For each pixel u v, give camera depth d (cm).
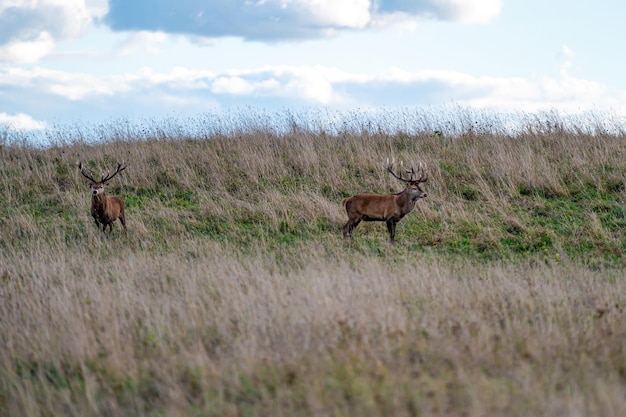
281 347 2672
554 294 3384
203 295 3425
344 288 3309
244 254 4762
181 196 6259
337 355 2575
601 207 5538
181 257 4606
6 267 4216
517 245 4938
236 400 2377
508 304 3294
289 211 5672
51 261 4244
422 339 2739
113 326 2950
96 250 4962
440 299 3297
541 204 5634
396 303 3219
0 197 6306
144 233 5344
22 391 2455
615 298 3450
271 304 3091
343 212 5606
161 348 2752
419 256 4616
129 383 2527
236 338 2828
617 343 2767
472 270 4091
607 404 2162
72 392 2541
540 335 2770
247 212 5712
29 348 2848
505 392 2264
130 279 3794
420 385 2356
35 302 3409
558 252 4759
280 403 2283
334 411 2211
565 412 2123
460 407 2214
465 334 2750
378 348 2627
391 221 5119
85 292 3525
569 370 2503
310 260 4294
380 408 2208
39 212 5969
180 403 2319
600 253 4725
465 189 6019
